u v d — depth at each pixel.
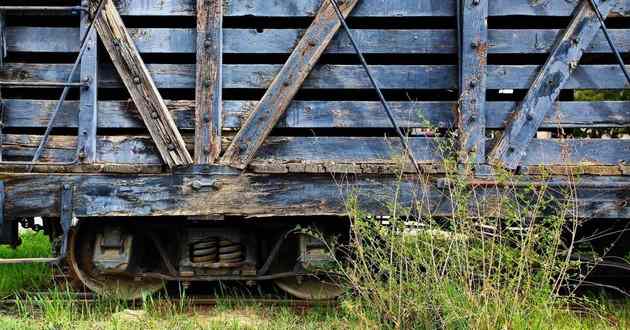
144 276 6.72
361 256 5.42
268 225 6.66
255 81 6.26
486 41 6.16
